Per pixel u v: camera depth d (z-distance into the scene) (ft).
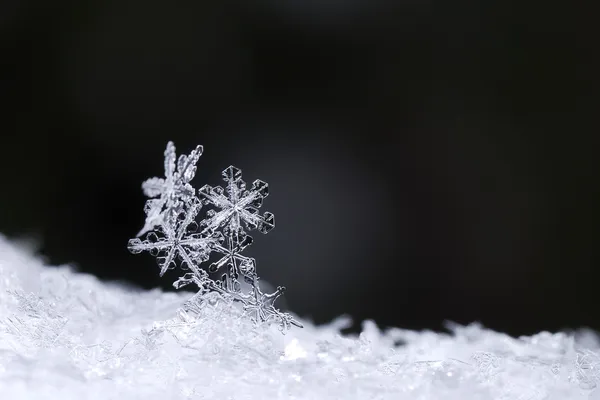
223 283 0.20
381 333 0.22
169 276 0.32
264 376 0.19
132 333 0.21
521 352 0.21
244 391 0.19
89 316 0.21
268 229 0.20
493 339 0.22
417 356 0.21
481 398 0.19
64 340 0.20
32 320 0.20
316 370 0.19
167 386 0.19
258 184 0.20
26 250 0.22
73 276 0.22
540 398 0.19
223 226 0.20
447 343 0.22
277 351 0.20
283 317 0.20
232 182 0.20
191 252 0.20
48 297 0.21
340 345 0.19
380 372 0.19
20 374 0.18
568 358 0.20
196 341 0.19
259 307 0.20
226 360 0.19
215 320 0.19
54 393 0.18
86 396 0.18
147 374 0.19
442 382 0.19
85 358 0.19
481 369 0.19
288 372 0.19
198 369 0.19
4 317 0.20
